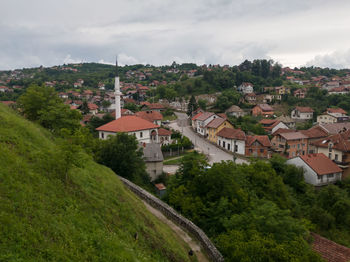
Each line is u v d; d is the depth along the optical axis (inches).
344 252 1019.3
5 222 440.1
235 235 825.5
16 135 751.1
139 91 7007.9
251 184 1448.1
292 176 1983.3
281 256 689.6
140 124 2508.6
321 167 2119.8
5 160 594.9
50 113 1217.4
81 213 584.4
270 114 4940.9
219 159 2630.4
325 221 1494.8
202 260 757.9
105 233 566.9
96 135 2842.0
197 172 1227.2
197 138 3572.8
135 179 1568.7
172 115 5324.8
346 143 2418.8
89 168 905.5
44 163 684.1
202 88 6466.5
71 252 464.4
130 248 567.5
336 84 6830.7
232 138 2901.1
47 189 592.1
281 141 2859.3
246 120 4338.1
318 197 1781.5
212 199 1140.5
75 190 661.3
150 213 901.2
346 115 4446.4
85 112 4434.1
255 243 717.9
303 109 4783.5
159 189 1644.9
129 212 725.3
